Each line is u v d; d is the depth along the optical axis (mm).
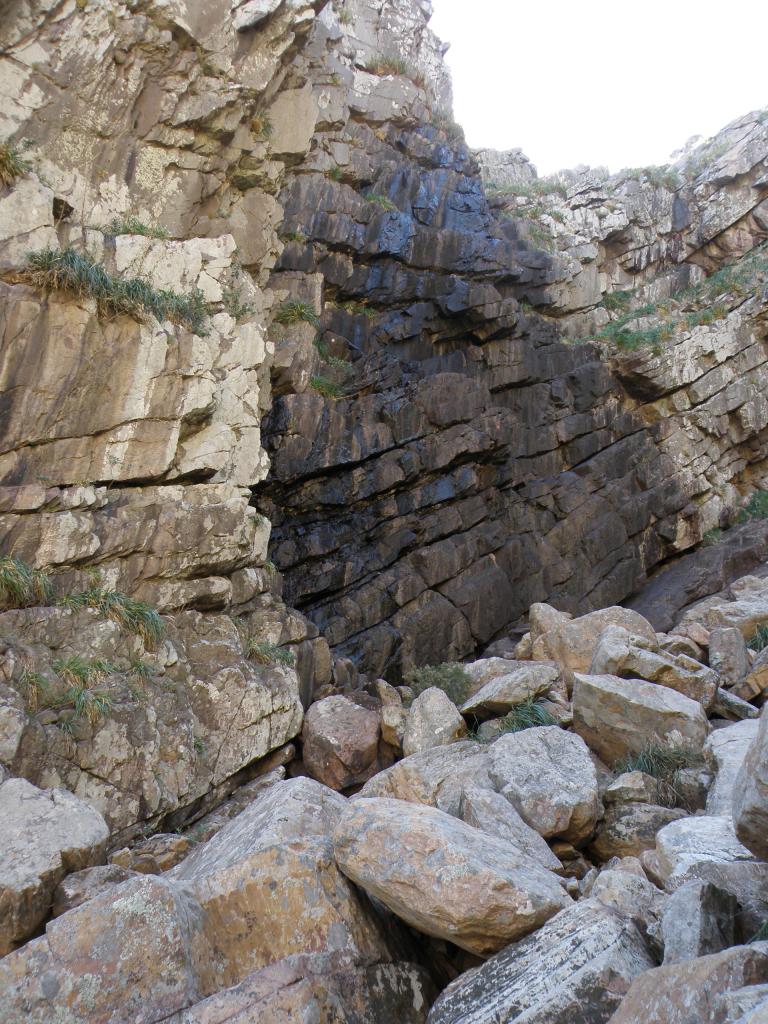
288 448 13617
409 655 14680
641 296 23062
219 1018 3148
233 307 10492
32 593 7266
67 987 3404
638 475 20141
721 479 21188
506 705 8656
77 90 8922
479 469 17047
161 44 9414
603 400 20375
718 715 8195
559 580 17766
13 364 7559
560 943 3355
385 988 3623
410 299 17344
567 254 21875
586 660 9891
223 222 10875
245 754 8242
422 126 19406
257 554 10070
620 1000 3021
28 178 7992
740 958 2635
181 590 8625
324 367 15281
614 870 4324
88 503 7988
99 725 6902
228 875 3992
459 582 15969
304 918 3775
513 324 18531
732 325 21516
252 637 9406
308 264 15586
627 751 7277
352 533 14922
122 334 8289
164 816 7250
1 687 6473
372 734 8789
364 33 19219
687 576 18375
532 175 25859
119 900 3660
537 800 5797
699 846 4379
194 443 9188
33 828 4930
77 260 7902
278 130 11477
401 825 3934
